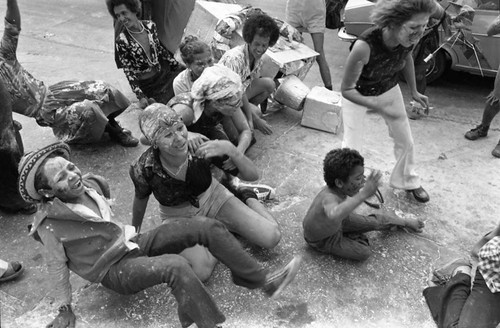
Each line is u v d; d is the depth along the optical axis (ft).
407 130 10.69
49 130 14.11
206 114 10.18
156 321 8.48
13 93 11.28
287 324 8.45
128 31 13.35
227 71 9.69
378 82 9.75
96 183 8.69
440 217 11.07
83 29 21.89
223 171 10.12
